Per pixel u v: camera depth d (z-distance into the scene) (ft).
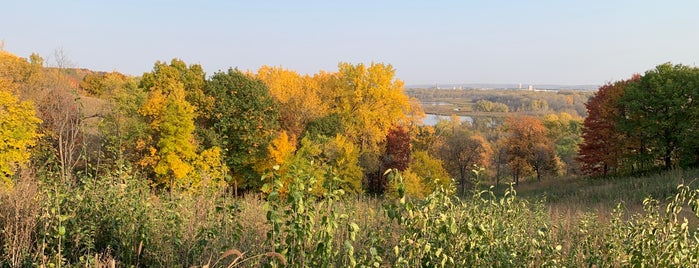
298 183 11.55
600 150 103.60
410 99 137.39
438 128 199.00
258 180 85.97
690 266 12.52
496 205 15.35
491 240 13.73
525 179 166.91
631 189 73.61
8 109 47.96
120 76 139.33
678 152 96.43
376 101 117.08
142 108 76.18
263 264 13.35
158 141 72.02
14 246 14.14
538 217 19.83
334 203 12.10
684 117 91.66
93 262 14.33
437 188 13.30
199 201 21.44
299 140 100.53
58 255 13.89
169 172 68.23
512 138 158.30
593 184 97.09
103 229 18.16
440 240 13.00
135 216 17.79
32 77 83.41
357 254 14.23
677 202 13.17
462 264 12.69
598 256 15.30
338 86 121.49
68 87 77.25
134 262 16.51
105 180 22.88
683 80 92.79
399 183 11.92
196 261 14.96
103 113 74.59
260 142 87.86
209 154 68.90
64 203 17.85
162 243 16.67
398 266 11.85
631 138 100.01
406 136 114.62
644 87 97.25
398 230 17.13
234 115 91.81
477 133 231.91
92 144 56.95
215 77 97.04
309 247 11.75
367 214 20.93
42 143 52.39
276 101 104.94
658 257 12.89
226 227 16.96
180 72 110.83
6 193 18.48
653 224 13.74
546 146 153.89
